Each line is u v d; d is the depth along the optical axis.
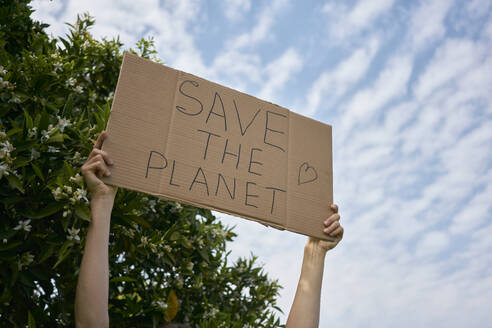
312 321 2.12
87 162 1.85
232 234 4.13
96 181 1.82
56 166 2.39
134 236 2.88
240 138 2.31
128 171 1.93
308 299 2.19
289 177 2.38
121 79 2.08
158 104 2.13
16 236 2.30
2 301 2.16
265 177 2.29
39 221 2.34
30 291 2.31
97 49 4.02
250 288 4.19
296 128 2.55
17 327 2.27
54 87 3.04
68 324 2.45
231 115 2.34
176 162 2.06
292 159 2.44
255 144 2.35
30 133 2.30
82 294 1.65
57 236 2.26
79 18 4.05
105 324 1.66
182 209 3.43
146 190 1.93
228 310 3.97
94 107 3.63
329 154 2.60
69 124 2.53
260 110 2.46
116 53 4.15
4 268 2.16
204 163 2.13
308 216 2.34
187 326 2.90
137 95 2.09
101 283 1.68
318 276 2.26
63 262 2.56
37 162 2.33
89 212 2.06
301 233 2.28
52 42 3.66
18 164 2.15
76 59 3.66
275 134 2.45
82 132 2.67
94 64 4.02
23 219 2.30
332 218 2.38
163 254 3.05
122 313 2.78
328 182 2.51
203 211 3.74
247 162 2.27
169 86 2.21
